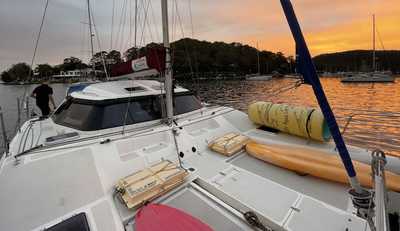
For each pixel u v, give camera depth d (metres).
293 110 3.08
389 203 1.97
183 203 1.89
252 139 3.16
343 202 1.87
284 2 0.98
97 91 3.29
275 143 3.02
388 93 20.14
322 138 2.80
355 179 1.10
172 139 2.73
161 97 3.09
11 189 1.82
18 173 1.96
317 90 0.99
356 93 20.33
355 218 1.67
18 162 2.08
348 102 14.34
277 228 1.64
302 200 1.90
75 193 1.87
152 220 1.65
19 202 1.74
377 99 15.86
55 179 1.94
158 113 3.23
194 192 2.03
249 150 2.78
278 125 3.22
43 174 1.97
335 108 3.26
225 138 2.95
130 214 1.76
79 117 2.97
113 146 2.40
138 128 2.90
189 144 2.76
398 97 16.86
